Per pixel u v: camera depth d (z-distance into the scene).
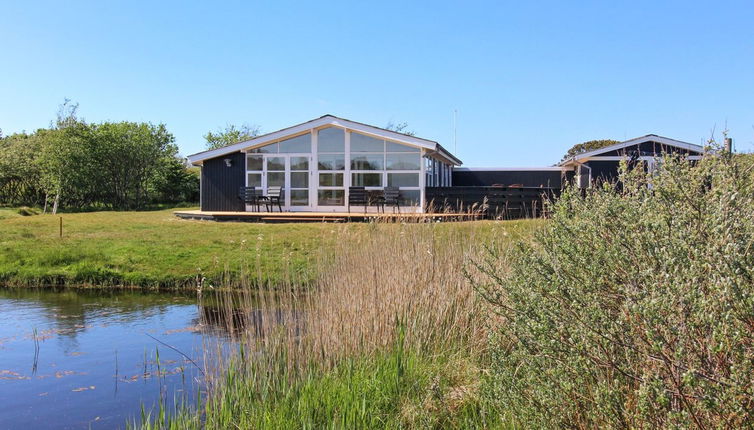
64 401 5.45
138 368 6.33
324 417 4.37
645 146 21.52
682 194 2.86
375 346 5.44
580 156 21.75
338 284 6.32
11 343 7.38
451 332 5.58
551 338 2.70
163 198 38.19
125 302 9.87
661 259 2.41
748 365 2.02
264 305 5.83
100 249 13.12
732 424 2.04
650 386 2.21
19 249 13.36
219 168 20.41
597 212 3.14
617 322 2.42
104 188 34.00
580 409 2.74
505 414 3.36
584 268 2.90
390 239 6.88
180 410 4.75
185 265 11.64
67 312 9.13
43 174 31.92
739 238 2.36
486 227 7.48
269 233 14.27
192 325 8.13
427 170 20.14
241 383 4.81
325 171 19.28
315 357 5.31
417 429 4.04
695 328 2.13
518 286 3.29
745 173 3.04
